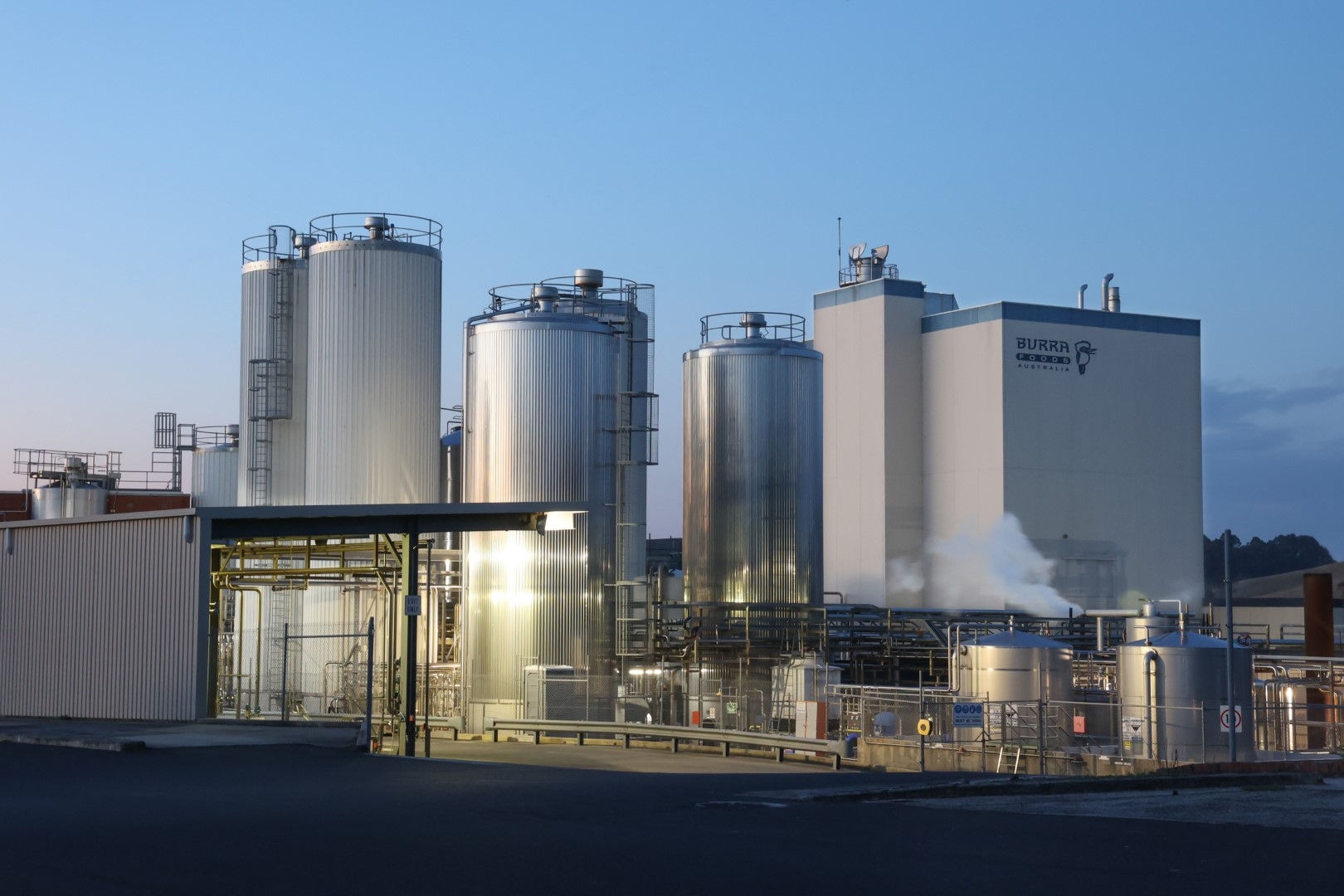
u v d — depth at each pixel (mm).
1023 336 80125
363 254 57688
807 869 13609
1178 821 17781
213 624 43125
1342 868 13984
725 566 60719
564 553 52781
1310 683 46938
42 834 15617
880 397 83562
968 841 15641
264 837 15414
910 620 63562
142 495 92438
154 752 28031
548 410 53062
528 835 15711
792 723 53062
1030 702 41688
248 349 64062
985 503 79812
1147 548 82250
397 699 44906
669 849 14766
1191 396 84438
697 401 62531
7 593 41062
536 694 51625
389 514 37625
